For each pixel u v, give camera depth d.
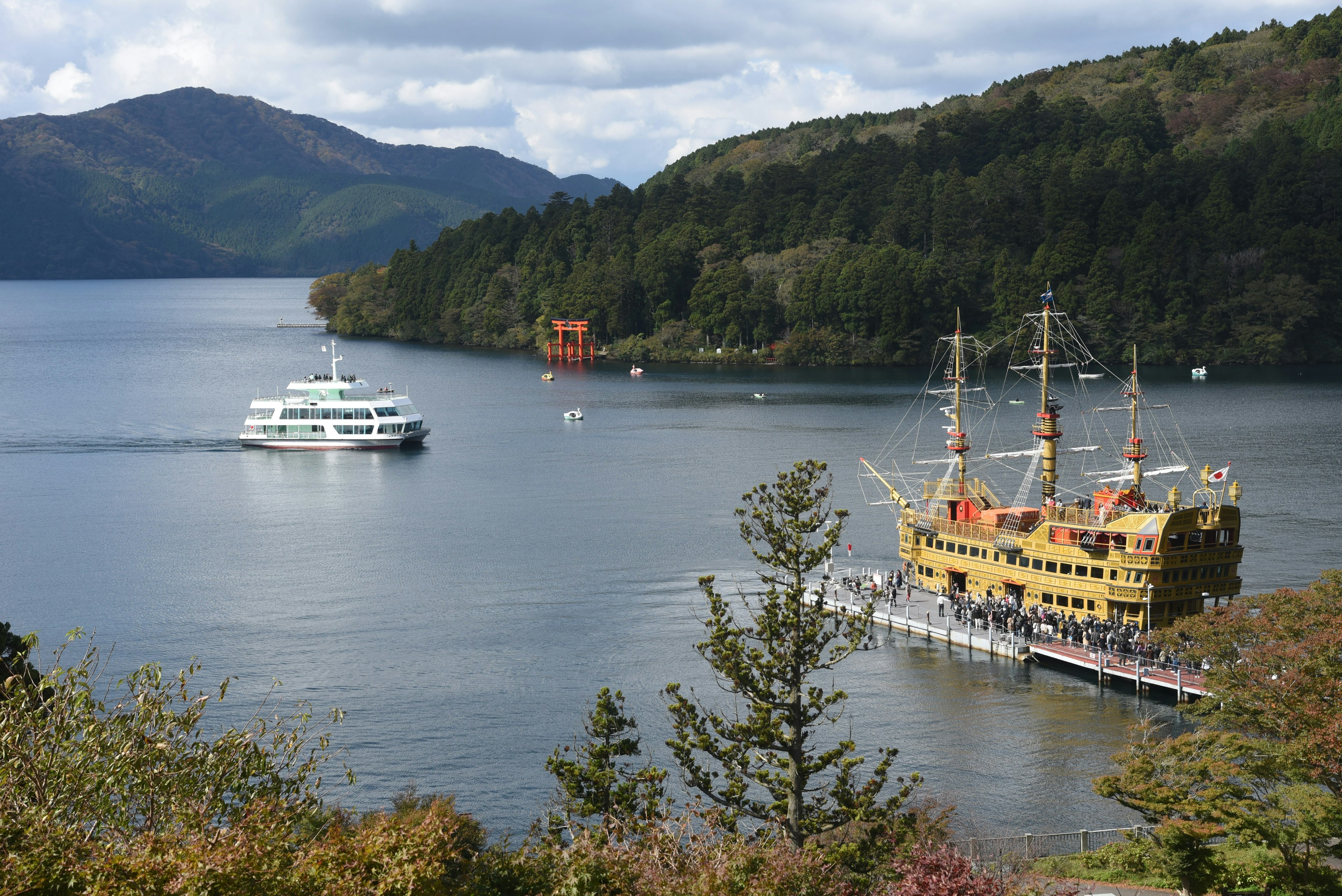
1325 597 90.06
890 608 134.00
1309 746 68.38
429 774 95.56
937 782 93.38
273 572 156.88
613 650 124.19
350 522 187.75
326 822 58.56
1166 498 192.12
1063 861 75.88
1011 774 94.44
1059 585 123.75
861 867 63.69
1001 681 114.56
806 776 68.56
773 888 53.59
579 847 56.75
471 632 130.50
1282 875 68.00
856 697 111.12
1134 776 73.12
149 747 47.94
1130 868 73.25
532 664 120.25
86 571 156.75
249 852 45.56
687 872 54.44
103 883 42.66
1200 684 106.00
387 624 133.50
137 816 49.62
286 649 125.25
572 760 96.69
